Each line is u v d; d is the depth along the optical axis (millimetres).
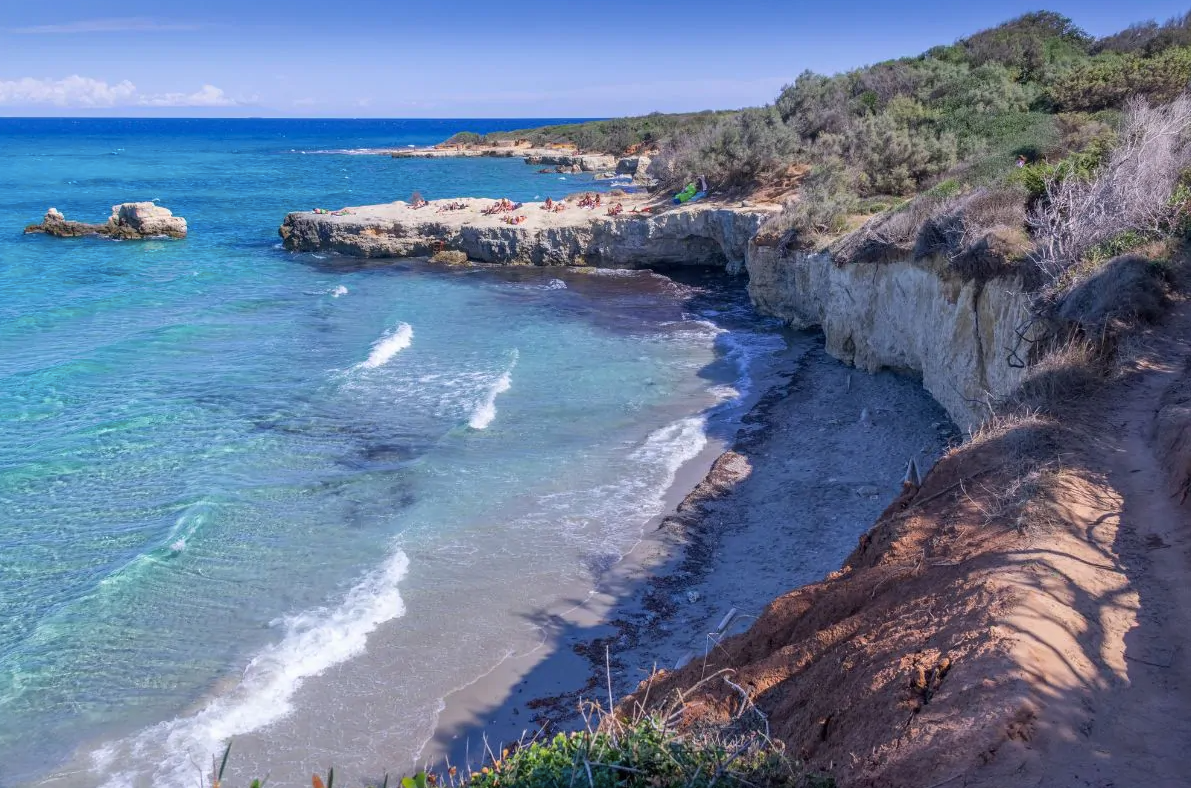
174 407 24562
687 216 44750
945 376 22000
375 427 23188
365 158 152750
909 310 24422
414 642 14000
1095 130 29156
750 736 6773
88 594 14922
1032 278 17094
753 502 18672
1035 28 57062
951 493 10258
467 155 150250
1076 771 5043
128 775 11102
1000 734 5289
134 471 20203
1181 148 18953
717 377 27922
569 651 13797
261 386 26625
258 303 38625
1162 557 7684
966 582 7488
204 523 17531
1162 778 5012
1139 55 44750
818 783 5414
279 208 75688
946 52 58094
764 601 14766
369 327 34406
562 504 18781
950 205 22781
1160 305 13328
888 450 20641
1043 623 6418
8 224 63156
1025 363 15359
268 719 12211
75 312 36219
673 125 128000
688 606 14922
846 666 7168
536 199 77062
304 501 18734
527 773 5418
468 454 21391
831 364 28594
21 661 13164
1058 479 9258
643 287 42688
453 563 16359
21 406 24516
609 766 5211
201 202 79875
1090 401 11367
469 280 44500
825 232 33562
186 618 14414
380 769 11312
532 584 15695
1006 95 43312
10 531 17266
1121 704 5766
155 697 12539
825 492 18781
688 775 5312
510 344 31766
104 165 130250
